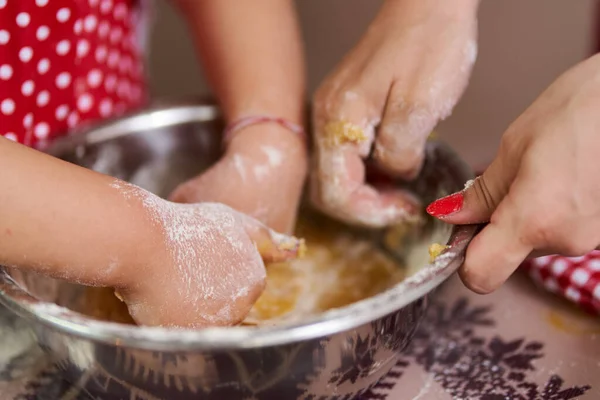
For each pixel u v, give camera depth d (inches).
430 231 20.2
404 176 20.6
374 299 15.2
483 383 18.3
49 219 15.2
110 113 24.6
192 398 15.7
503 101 30.6
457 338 19.5
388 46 19.5
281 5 22.7
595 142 15.6
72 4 21.8
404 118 19.0
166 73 35.1
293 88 21.7
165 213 16.4
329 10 31.2
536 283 20.7
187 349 14.4
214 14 22.2
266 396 15.7
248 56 21.8
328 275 21.3
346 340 15.3
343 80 20.2
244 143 20.4
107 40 23.9
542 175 15.9
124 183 16.3
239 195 19.6
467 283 17.0
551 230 16.1
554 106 16.3
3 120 21.5
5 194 14.9
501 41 30.1
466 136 30.2
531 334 19.5
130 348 14.8
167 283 16.1
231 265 16.7
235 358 14.9
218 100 22.4
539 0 29.2
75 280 15.7
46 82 22.1
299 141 20.8
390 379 18.6
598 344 19.0
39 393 18.5
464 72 19.2
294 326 14.6
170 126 22.9
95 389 16.5
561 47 29.9
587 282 19.5
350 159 19.7
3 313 20.5
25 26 21.0
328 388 16.0
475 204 17.2
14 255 15.2
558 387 18.0
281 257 17.9
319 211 22.1
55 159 16.0
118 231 15.6
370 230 21.9
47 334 16.0
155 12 33.4
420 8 19.4
